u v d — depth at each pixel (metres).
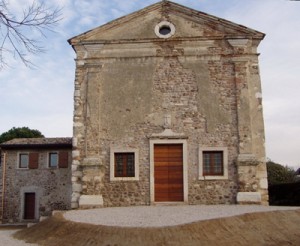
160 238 8.45
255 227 9.32
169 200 14.55
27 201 23.55
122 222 9.72
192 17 15.66
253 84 15.02
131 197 14.51
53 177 23.50
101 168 14.68
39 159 23.84
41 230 10.90
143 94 15.17
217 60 15.27
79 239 9.11
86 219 10.54
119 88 15.28
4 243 10.16
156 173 14.73
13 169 23.77
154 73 15.32
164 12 15.81
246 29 15.31
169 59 15.40
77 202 14.48
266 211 10.45
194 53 15.35
